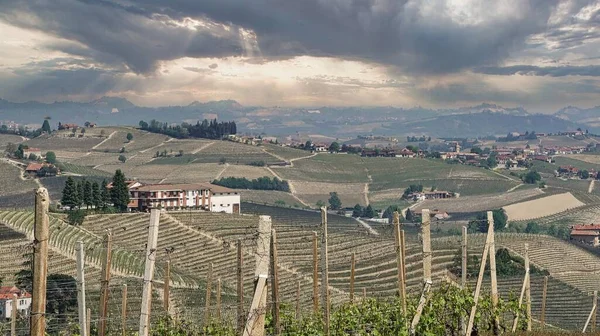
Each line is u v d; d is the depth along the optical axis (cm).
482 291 3894
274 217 19212
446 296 3288
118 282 7412
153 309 6388
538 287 9881
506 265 10731
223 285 9131
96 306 5956
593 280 11200
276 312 2777
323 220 2816
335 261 8719
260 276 2181
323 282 2814
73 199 13525
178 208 17700
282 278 8338
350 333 3438
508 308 3816
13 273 6262
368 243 8719
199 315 4906
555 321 8275
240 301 3222
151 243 2088
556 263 12225
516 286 9288
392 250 8812
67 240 9612
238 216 15338
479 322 3447
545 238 14075
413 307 3167
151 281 2086
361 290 8181
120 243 11600
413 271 9106
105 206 13988
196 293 7856
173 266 10138
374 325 3319
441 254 10531
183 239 12681
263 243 2191
